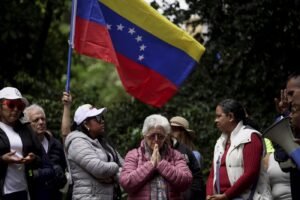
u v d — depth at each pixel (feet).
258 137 35.42
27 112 41.52
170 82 45.27
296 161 21.43
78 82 110.73
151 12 44.75
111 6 44.68
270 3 62.34
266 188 35.06
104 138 40.81
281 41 63.93
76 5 43.83
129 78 45.01
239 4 64.75
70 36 43.68
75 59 84.43
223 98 66.28
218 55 65.51
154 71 45.14
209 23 66.54
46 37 74.79
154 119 35.78
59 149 42.32
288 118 21.65
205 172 58.13
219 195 35.09
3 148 36.65
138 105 66.69
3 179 36.50
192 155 41.45
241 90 66.23
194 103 66.69
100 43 44.16
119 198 39.86
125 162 36.37
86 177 38.22
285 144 21.77
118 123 65.98
